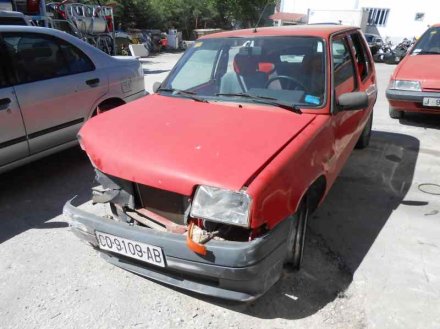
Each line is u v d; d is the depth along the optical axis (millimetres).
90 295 2451
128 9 24250
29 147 3707
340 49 3268
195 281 2166
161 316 2287
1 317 2279
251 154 2092
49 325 2219
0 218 3359
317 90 2764
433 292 2473
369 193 3812
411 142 5332
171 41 24281
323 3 29156
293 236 2457
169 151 2180
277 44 3080
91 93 4270
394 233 3131
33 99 3652
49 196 3756
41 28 3922
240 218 1877
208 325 2223
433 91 5406
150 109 2857
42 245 2975
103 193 2436
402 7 27297
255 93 2883
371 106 4215
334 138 2750
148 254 2123
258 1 31984
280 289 2484
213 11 32156
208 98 2971
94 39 13211
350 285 2531
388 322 2234
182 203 2137
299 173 2188
